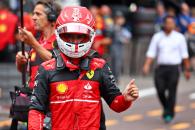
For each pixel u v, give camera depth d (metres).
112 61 30.75
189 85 32.69
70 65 10.03
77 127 10.02
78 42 9.96
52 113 10.11
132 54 35.22
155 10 35.41
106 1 35.78
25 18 18.41
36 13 12.54
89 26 9.98
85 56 10.16
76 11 10.04
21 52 12.24
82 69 10.09
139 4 35.50
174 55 23.05
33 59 12.24
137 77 34.75
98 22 28.89
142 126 22.45
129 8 35.50
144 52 35.12
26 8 19.27
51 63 10.16
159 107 26.56
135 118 24.06
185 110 26.00
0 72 25.72
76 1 27.22
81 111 10.04
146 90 30.69
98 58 10.34
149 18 35.34
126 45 35.03
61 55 10.14
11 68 25.72
